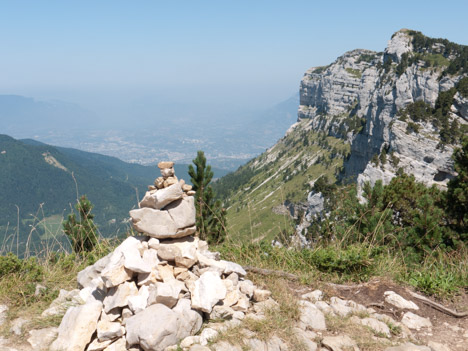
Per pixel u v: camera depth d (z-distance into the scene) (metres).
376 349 2.42
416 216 4.43
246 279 3.17
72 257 3.73
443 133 40.69
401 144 42.44
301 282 3.23
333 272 3.41
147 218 2.76
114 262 2.63
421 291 3.18
